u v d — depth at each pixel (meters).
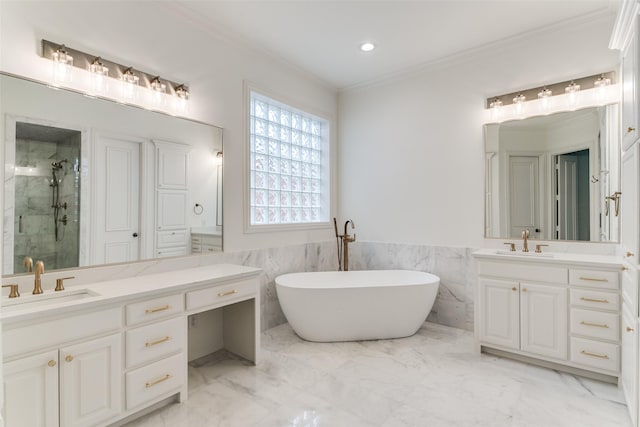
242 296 2.42
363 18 2.65
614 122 2.56
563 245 2.80
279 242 3.42
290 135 3.76
